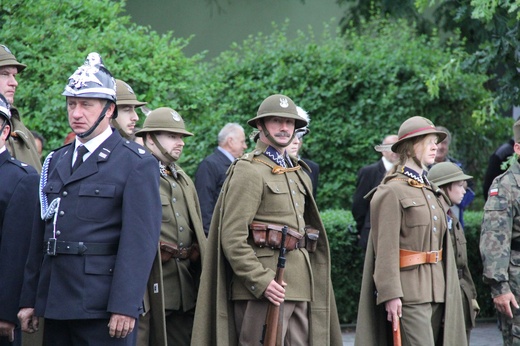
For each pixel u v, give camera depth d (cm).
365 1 3684
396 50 3334
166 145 1539
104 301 1154
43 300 1177
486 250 1594
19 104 2233
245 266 1334
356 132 3272
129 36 2398
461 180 1678
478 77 3275
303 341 1402
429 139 1508
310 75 3316
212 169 2070
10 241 1262
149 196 1184
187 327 1535
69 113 1201
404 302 1465
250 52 3441
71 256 1162
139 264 1154
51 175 1209
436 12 3478
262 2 4072
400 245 1484
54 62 2262
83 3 2469
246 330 1359
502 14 2281
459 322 1516
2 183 1277
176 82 2417
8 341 1294
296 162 1439
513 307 1585
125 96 1619
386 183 1512
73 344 1182
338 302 2398
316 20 4088
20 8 2355
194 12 4016
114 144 1205
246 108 3341
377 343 1527
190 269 1541
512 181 1605
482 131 3391
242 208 1350
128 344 1171
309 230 1409
